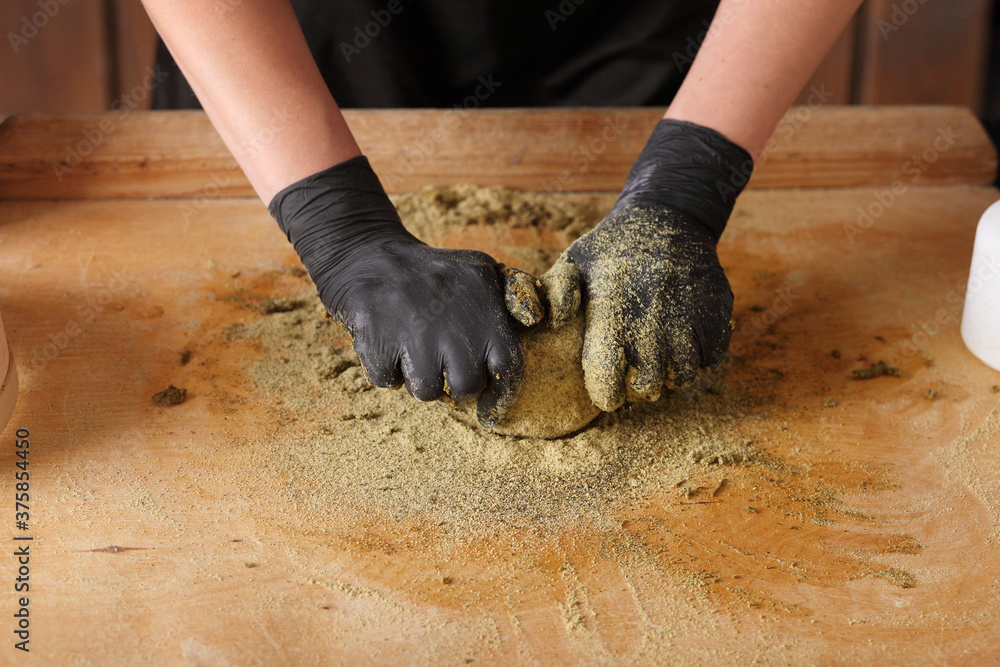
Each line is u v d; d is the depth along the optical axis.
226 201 1.04
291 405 0.80
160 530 0.70
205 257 0.95
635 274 0.75
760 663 0.64
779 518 0.72
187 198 1.04
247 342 0.85
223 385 0.81
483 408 0.74
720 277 0.77
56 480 0.73
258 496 0.73
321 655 0.64
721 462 0.76
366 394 0.81
